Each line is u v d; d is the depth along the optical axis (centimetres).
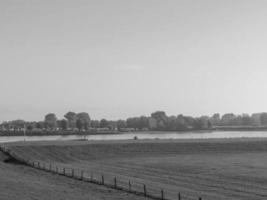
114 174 7356
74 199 4453
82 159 10431
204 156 10762
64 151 11350
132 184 6038
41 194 4725
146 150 11862
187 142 13062
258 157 10362
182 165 8650
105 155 11094
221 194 5297
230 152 11794
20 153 10900
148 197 4806
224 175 7075
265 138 15175
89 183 5838
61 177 6500
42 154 10950
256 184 6131
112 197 4688
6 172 6894
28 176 6494
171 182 6331
